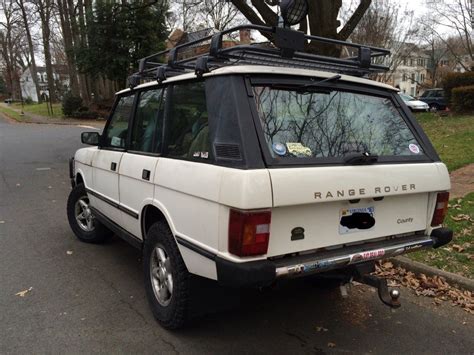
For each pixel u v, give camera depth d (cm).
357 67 364
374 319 379
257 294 419
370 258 305
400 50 4462
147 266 363
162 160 341
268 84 297
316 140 303
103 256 511
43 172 1104
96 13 2419
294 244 283
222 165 276
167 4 2678
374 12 3700
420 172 329
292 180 268
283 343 338
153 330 349
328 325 367
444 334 358
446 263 470
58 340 333
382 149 330
